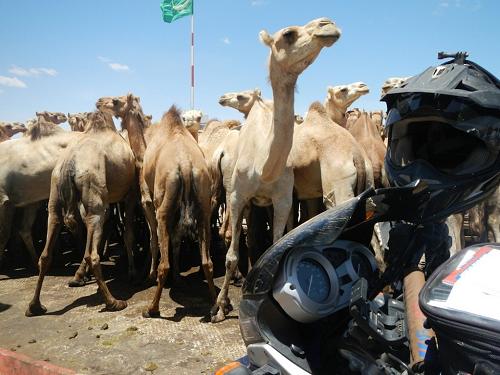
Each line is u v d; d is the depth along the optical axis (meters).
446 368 1.30
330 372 1.83
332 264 1.92
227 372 1.66
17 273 8.83
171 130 7.03
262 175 5.34
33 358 4.98
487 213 7.91
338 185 6.41
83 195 6.64
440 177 1.80
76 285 7.75
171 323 5.91
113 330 5.72
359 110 11.25
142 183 7.81
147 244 9.93
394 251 1.89
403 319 1.79
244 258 9.19
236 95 8.17
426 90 1.77
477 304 1.25
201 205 6.31
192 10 17.09
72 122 13.20
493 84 1.87
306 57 4.60
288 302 1.78
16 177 8.91
